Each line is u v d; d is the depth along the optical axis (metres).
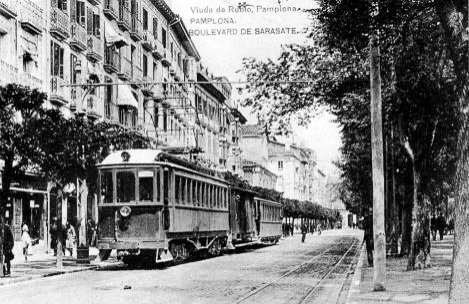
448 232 81.25
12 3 29.17
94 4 39.22
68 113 35.00
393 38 16.05
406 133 21.23
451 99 19.56
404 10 11.70
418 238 21.14
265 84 24.12
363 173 35.84
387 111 21.44
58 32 33.22
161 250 22.50
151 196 22.12
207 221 28.50
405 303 12.41
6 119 18.98
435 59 19.09
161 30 52.72
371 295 13.88
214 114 70.00
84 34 37.34
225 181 32.75
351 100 23.03
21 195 29.55
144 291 15.03
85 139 22.81
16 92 19.30
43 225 32.06
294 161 126.50
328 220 142.75
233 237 34.09
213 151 69.06
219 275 19.92
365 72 21.53
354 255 33.00
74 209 35.91
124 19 43.97
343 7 11.91
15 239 28.97
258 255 32.91
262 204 43.88
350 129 27.00
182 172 24.50
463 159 7.47
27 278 18.77
